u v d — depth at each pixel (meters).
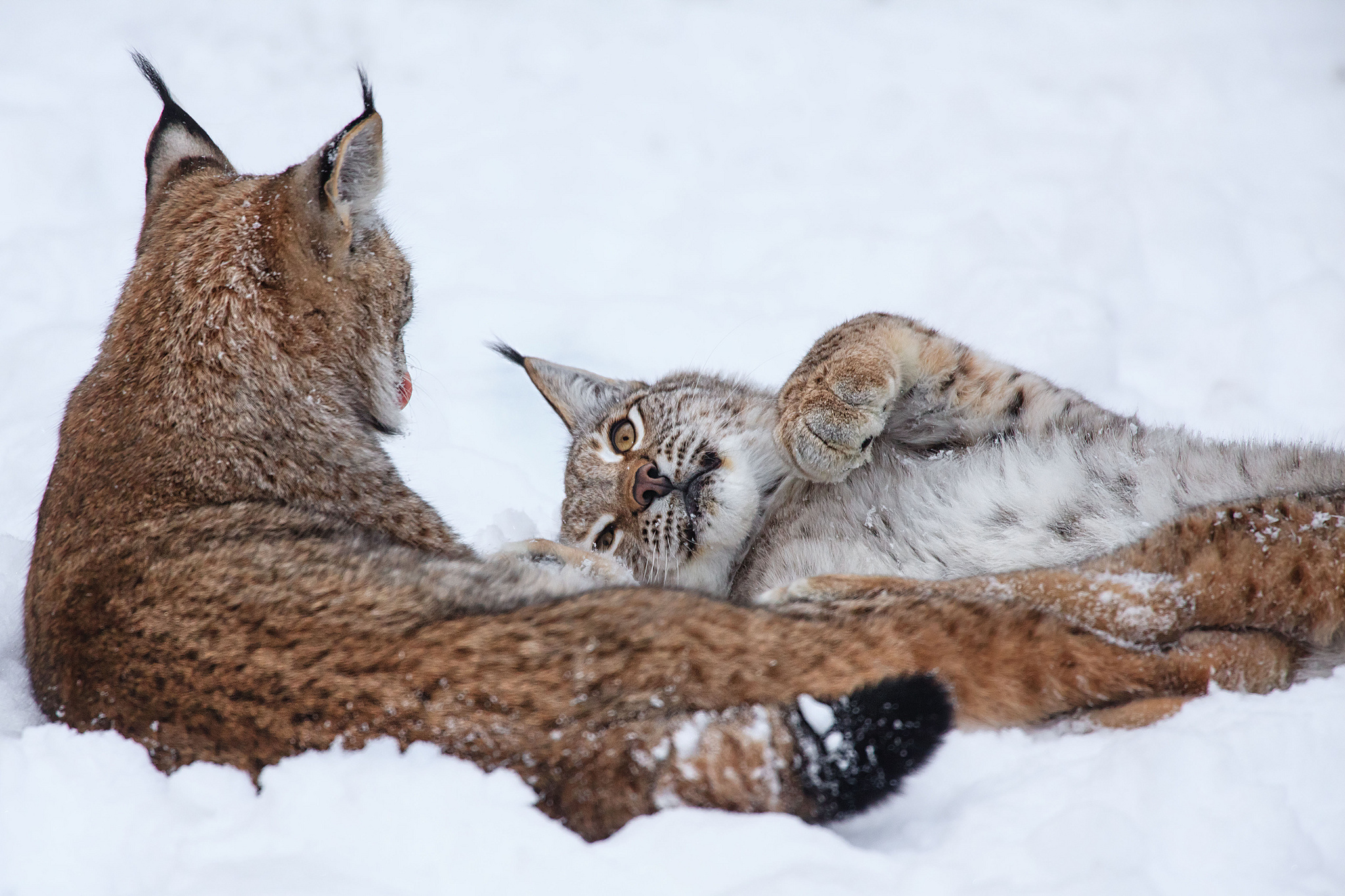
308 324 7.95
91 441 7.46
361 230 8.55
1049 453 8.41
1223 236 14.87
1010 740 6.36
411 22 20.28
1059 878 5.26
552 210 16.33
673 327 13.96
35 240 14.59
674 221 16.16
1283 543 6.70
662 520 9.66
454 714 5.70
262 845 5.52
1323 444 8.45
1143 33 19.78
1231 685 6.68
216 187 8.55
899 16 20.72
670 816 5.57
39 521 7.64
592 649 5.80
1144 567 6.90
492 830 5.45
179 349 7.53
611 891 5.25
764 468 9.85
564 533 10.49
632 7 21.06
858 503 8.94
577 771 5.66
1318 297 13.38
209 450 7.36
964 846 5.48
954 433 9.09
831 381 8.51
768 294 14.60
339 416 7.97
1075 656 6.52
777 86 19.05
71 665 6.40
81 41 19.39
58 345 12.80
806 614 6.59
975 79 18.83
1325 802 5.80
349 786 5.62
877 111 18.23
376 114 8.29
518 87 19.20
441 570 6.71
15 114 16.72
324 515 7.35
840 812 5.68
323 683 5.81
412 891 5.26
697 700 5.77
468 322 14.15
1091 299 13.62
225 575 6.48
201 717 5.96
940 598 6.76
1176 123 17.44
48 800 5.80
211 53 19.30
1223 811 5.62
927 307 14.07
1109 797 5.75
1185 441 8.33
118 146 16.84
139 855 5.57
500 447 12.32
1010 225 15.45
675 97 18.86
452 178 17.02
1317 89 17.88
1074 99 18.20
